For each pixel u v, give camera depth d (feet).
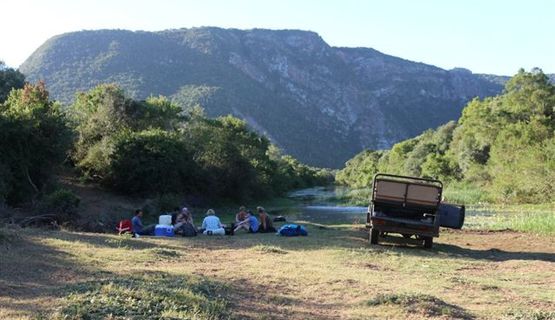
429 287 29.71
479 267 39.99
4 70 164.55
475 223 82.28
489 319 22.76
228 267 34.17
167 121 151.33
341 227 74.79
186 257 38.55
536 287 31.37
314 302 25.03
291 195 255.50
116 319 18.95
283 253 43.06
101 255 35.47
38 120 84.28
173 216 66.44
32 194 81.30
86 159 112.16
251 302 24.39
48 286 24.90
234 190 147.33
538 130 177.58
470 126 243.60
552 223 68.49
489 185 187.93
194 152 134.31
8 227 48.52
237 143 168.96
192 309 21.36
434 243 57.47
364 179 408.05
